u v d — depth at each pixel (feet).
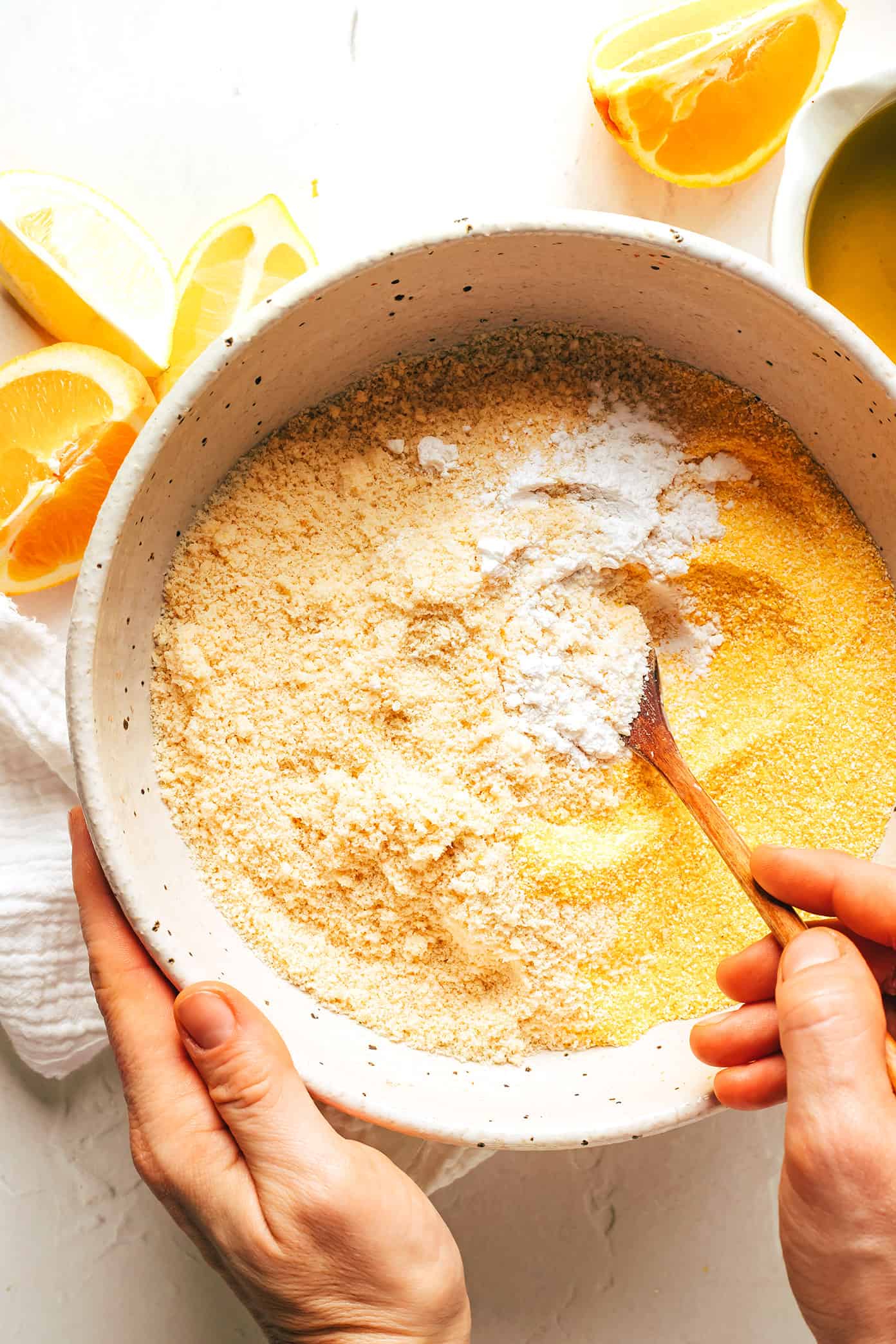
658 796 1.57
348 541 1.56
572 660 1.56
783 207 1.64
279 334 1.43
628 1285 1.76
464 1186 1.76
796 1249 1.34
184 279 1.67
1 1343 1.71
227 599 1.54
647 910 1.54
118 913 1.48
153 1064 1.45
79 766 1.39
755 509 1.59
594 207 1.73
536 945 1.52
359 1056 1.49
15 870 1.65
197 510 1.54
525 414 1.58
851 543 1.57
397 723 1.53
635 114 1.64
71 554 1.68
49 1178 1.73
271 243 1.66
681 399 1.59
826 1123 1.30
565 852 1.52
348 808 1.50
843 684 1.56
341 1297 1.40
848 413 1.51
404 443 1.57
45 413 1.63
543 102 1.73
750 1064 1.42
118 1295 1.73
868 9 1.72
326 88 1.73
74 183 1.65
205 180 1.72
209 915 1.52
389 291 1.47
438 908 1.51
